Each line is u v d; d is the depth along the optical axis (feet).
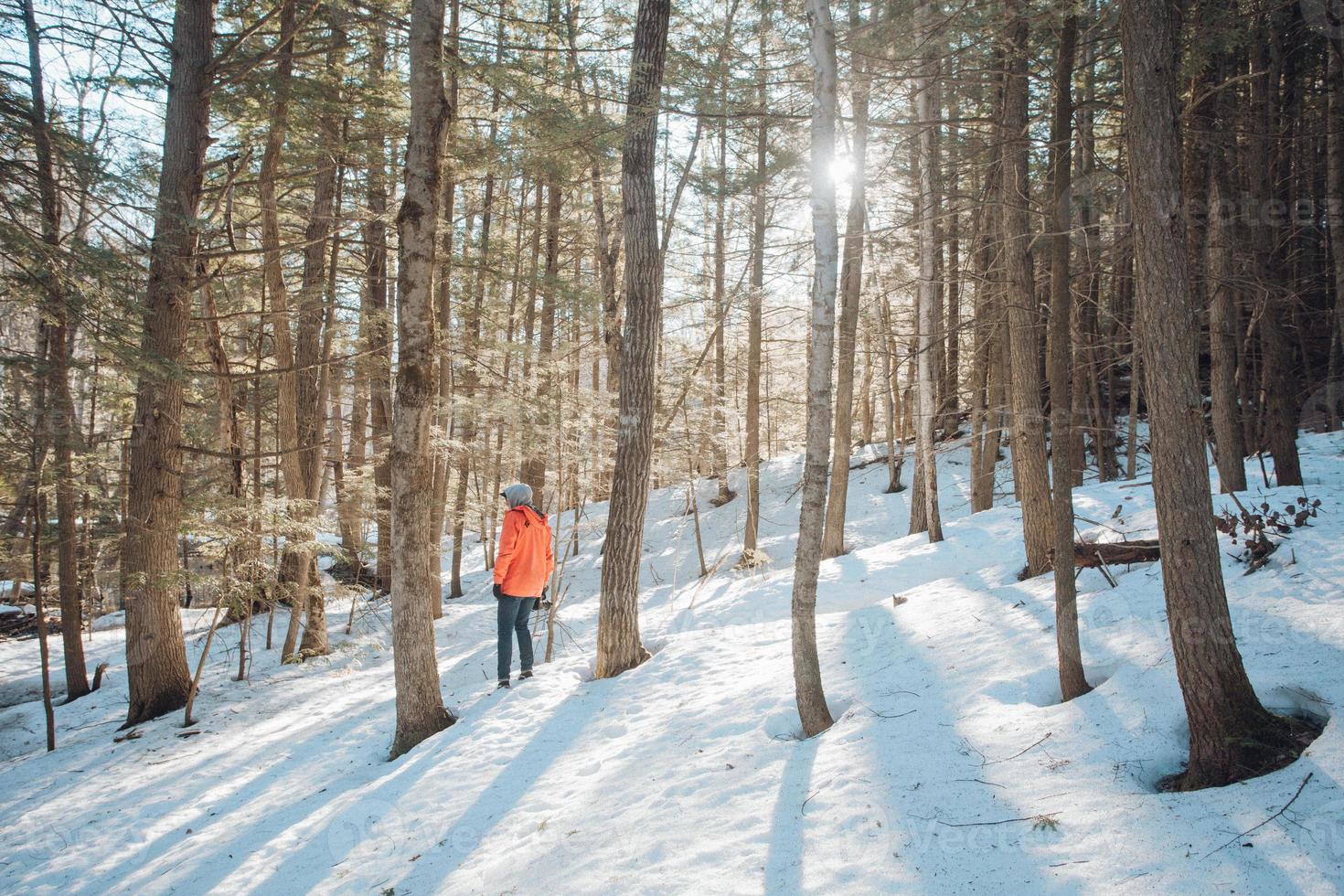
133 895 12.85
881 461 65.16
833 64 14.10
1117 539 23.02
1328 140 26.45
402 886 11.75
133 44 25.17
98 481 32.37
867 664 16.99
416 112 19.02
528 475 50.01
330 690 25.88
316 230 35.47
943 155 38.52
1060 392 12.93
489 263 35.32
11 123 19.62
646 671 20.12
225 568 24.95
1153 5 9.83
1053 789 9.89
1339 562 14.35
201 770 18.78
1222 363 25.50
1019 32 20.52
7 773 20.40
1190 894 7.41
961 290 50.29
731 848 10.34
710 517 60.54
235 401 34.50
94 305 19.44
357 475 37.14
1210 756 9.46
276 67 28.48
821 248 14.07
